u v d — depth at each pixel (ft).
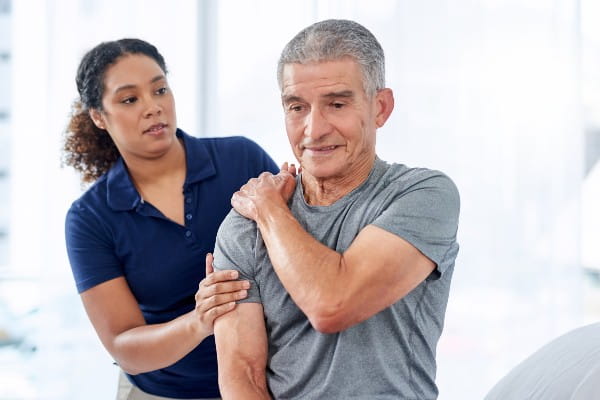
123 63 5.55
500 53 9.25
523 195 9.30
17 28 8.78
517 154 9.28
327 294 3.87
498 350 9.38
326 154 4.11
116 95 5.53
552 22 9.23
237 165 6.02
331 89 3.98
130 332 5.57
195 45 9.29
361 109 4.08
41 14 8.82
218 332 4.44
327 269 3.92
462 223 9.36
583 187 9.43
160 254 5.74
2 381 8.87
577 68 9.24
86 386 8.94
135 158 5.78
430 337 4.23
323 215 4.28
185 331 5.12
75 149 6.23
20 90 8.82
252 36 9.34
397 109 9.27
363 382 4.03
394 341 4.09
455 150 9.30
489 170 9.31
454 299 9.39
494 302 9.37
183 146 6.02
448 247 4.15
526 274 9.35
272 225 4.19
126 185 5.80
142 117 5.54
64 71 8.83
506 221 9.30
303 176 4.48
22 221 8.86
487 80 9.25
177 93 9.30
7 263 8.87
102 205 5.80
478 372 9.39
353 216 4.23
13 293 8.87
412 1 9.21
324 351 4.09
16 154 8.82
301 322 4.25
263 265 4.35
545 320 9.34
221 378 4.35
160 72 5.64
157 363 5.42
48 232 8.82
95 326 5.80
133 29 9.06
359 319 3.90
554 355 4.57
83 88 5.73
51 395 8.92
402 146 9.29
